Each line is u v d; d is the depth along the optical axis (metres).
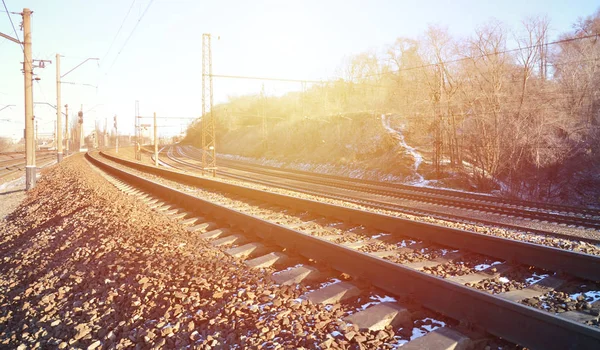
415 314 4.08
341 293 4.59
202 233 8.63
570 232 10.24
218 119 95.38
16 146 122.12
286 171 38.12
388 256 6.52
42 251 8.74
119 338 4.14
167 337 3.92
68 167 34.47
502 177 24.30
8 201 22.94
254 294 4.68
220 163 51.94
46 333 4.54
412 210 13.63
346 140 41.22
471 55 26.58
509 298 4.53
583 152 22.94
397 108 40.62
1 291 6.55
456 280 5.18
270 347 3.50
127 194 15.55
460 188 24.17
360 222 9.03
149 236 7.95
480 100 25.23
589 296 4.61
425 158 30.36
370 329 3.73
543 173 22.69
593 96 23.70
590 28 32.00
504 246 6.02
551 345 3.17
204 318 4.17
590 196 20.70
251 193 14.20
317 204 10.52
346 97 62.47
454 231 6.79
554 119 23.64
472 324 3.68
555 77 26.69
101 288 5.50
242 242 7.57
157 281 5.30
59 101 45.44
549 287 4.87
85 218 11.01
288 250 6.66
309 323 3.89
